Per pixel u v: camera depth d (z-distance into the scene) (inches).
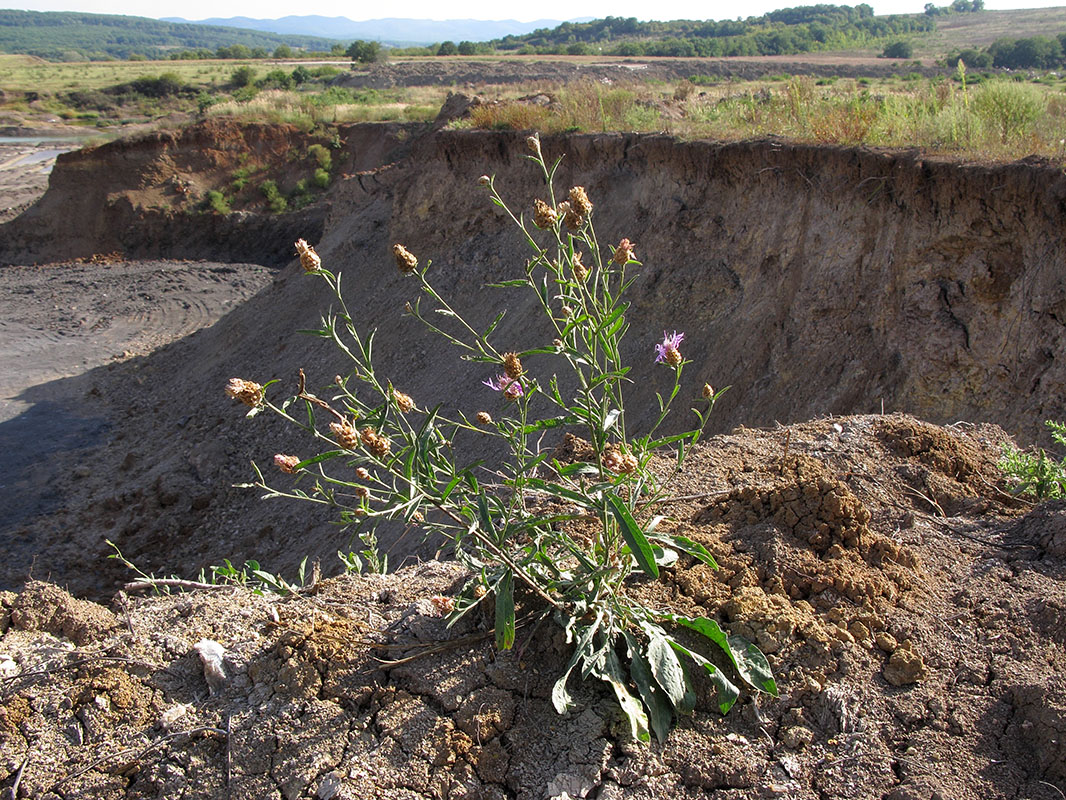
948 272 341.1
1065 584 114.2
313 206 1371.8
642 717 90.2
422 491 90.7
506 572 95.6
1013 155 331.0
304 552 451.5
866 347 364.2
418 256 716.7
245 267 1270.9
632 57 2947.8
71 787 87.0
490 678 98.1
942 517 142.7
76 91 3161.9
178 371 840.3
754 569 114.4
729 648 95.2
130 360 898.1
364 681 97.7
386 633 105.3
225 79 3494.1
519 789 88.0
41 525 560.4
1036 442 290.8
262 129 1470.2
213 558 496.1
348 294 764.0
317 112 1544.0
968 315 331.9
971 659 101.7
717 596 109.0
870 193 373.1
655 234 489.4
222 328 863.7
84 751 90.6
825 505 122.6
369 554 143.6
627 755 90.7
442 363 602.9
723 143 460.8
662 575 114.1
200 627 109.7
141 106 3120.1
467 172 690.8
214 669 99.0
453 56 3673.7
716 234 457.1
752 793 87.0
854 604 109.7
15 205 1592.0
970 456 169.6
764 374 398.0
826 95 543.5
